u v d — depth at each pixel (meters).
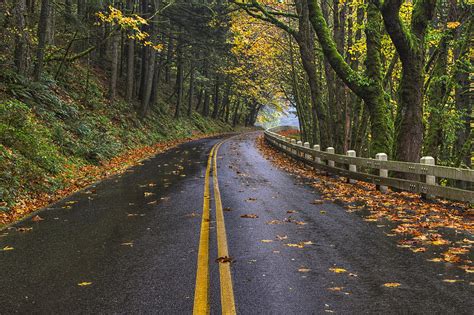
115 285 4.87
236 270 5.34
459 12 17.12
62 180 12.99
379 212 9.02
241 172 16.80
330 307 4.18
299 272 5.24
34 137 13.59
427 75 19.95
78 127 19.08
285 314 4.02
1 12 16.88
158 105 43.28
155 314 4.06
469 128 19.17
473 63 18.73
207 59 45.50
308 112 35.78
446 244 6.45
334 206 9.80
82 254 6.17
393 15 12.34
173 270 5.37
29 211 9.70
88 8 27.88
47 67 24.69
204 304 4.28
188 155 24.30
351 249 6.25
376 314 4.00
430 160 10.50
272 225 7.86
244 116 91.19
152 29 32.91
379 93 15.62
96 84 30.89
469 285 4.71
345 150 21.39
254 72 45.03
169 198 10.92
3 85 16.38
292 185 13.41
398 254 5.96
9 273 5.36
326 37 16.17
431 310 4.08
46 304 4.36
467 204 9.62
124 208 9.70
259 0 25.38
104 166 17.62
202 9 34.84
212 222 8.14
